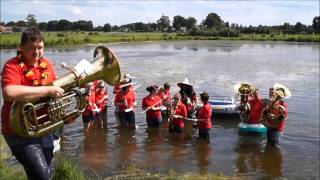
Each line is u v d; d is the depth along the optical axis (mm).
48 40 80312
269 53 61344
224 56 55531
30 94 3539
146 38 107750
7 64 3742
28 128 3637
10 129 3736
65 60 46219
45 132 3762
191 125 16953
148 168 11508
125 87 16422
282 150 13547
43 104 3748
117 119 17172
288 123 17250
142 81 30594
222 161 12336
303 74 35281
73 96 3969
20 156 3848
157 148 13672
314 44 90312
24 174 9453
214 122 17594
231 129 16375
